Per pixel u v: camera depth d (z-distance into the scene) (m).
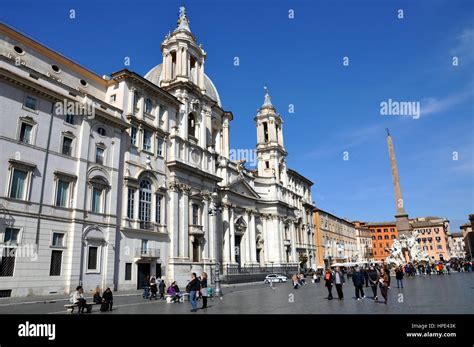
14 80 25.03
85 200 29.08
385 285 17.45
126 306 20.16
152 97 39.44
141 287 33.59
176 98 42.41
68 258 26.98
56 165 27.30
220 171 55.84
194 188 43.44
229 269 51.22
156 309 18.14
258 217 66.00
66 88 29.30
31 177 25.36
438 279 37.88
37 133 26.33
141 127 36.72
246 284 45.69
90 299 23.75
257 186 67.69
